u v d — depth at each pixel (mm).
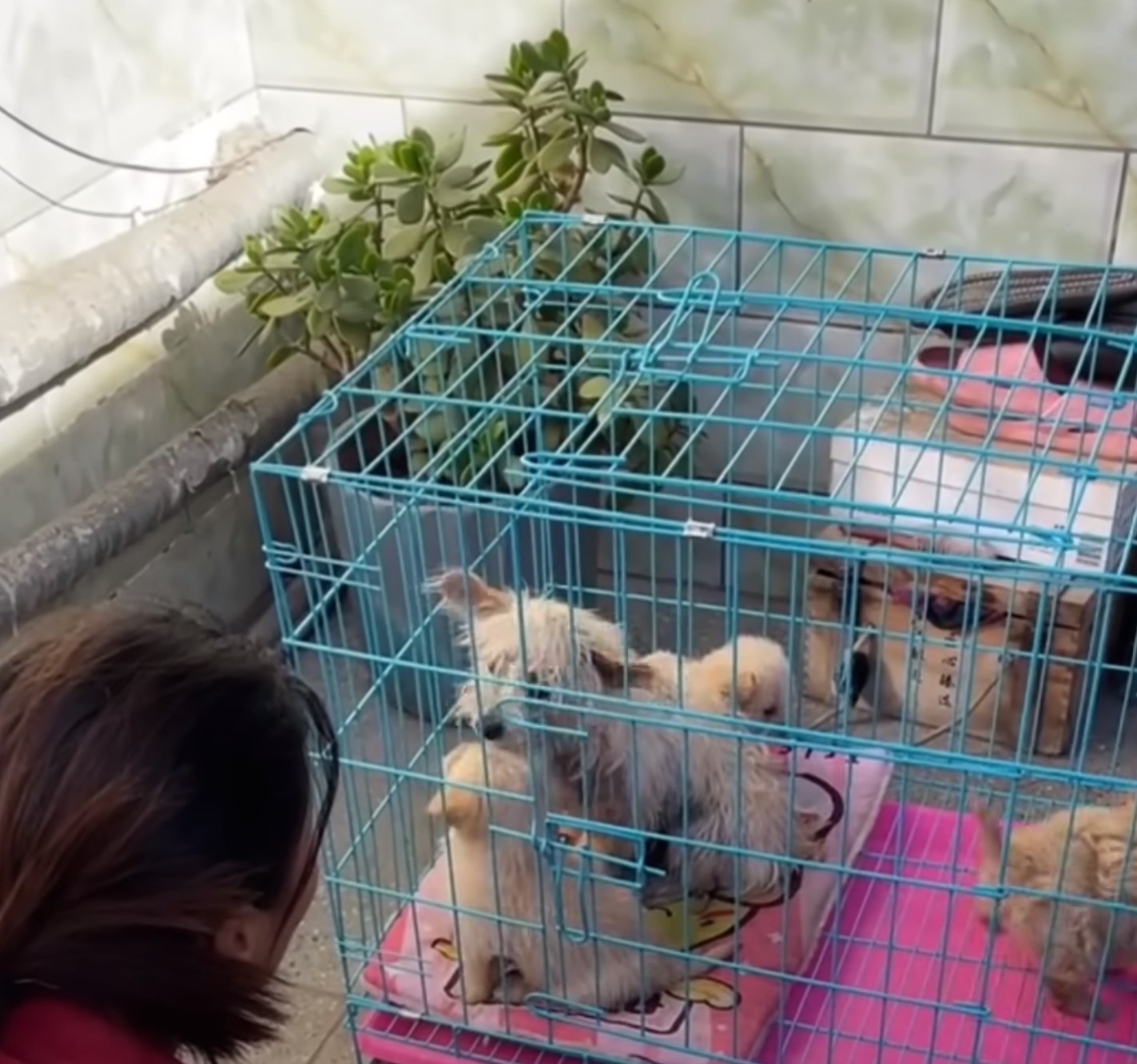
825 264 1999
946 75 1851
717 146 1988
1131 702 1934
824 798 1640
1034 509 1707
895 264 1985
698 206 2035
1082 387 1531
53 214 1793
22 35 1696
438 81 2092
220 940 752
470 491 1278
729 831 1431
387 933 1541
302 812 785
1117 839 1345
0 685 746
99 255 1749
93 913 704
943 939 1433
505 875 1385
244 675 761
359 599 1751
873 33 1851
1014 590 1558
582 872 1361
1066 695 1812
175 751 721
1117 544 1398
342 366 1984
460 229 1841
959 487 1736
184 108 2020
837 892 1479
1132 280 1807
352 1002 1497
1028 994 1463
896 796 1766
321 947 1665
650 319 1825
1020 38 1803
